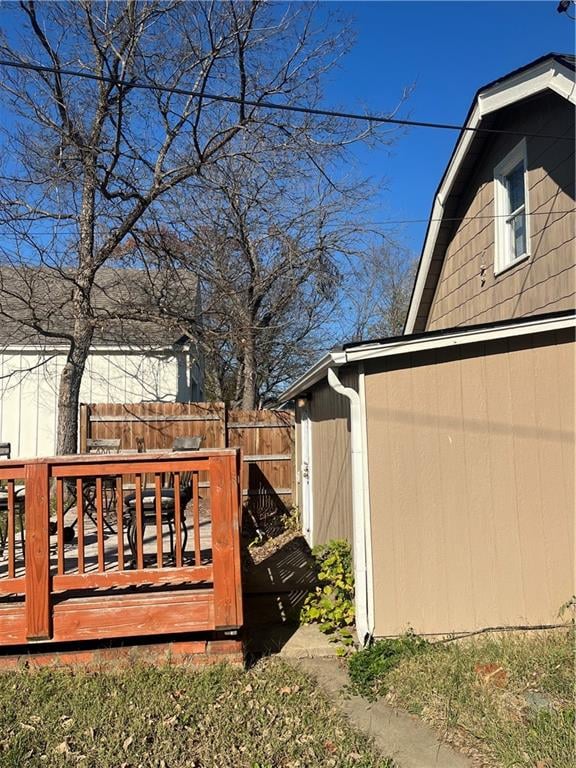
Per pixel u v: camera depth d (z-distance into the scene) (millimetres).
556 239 6051
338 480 5641
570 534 4312
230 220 12008
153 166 9266
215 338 10445
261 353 15617
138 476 3932
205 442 9961
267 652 4262
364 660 3957
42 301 9875
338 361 4297
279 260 12938
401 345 4324
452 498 4391
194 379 14828
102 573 3852
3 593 3928
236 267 12719
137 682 3676
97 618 3832
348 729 3162
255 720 3248
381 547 4355
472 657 3893
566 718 3041
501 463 4398
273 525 9531
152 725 3166
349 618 4578
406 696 3477
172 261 9953
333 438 5973
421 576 4348
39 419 11156
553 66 5656
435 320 9758
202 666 3957
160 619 3875
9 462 3783
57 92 8422
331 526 6137
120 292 11539
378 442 4418
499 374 4441
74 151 8484
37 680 3709
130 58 8469
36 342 11047
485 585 4340
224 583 3906
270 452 10156
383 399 4430
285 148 9531
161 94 8797
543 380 4422
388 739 3070
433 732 3125
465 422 4434
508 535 4355
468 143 7609
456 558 4352
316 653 4266
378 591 4332
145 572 3871
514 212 7133
